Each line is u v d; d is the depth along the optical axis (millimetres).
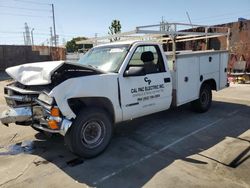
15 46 27406
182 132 5715
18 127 6262
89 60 5559
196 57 6594
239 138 5262
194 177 3738
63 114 4066
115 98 4719
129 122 6516
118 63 4949
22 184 3680
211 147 4840
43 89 4262
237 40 14664
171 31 5730
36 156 4621
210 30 15016
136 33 5324
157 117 6887
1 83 16672
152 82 5332
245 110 7496
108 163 4285
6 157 4598
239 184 3525
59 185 3637
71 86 4141
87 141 4422
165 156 4500
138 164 4223
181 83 6152
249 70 14352
